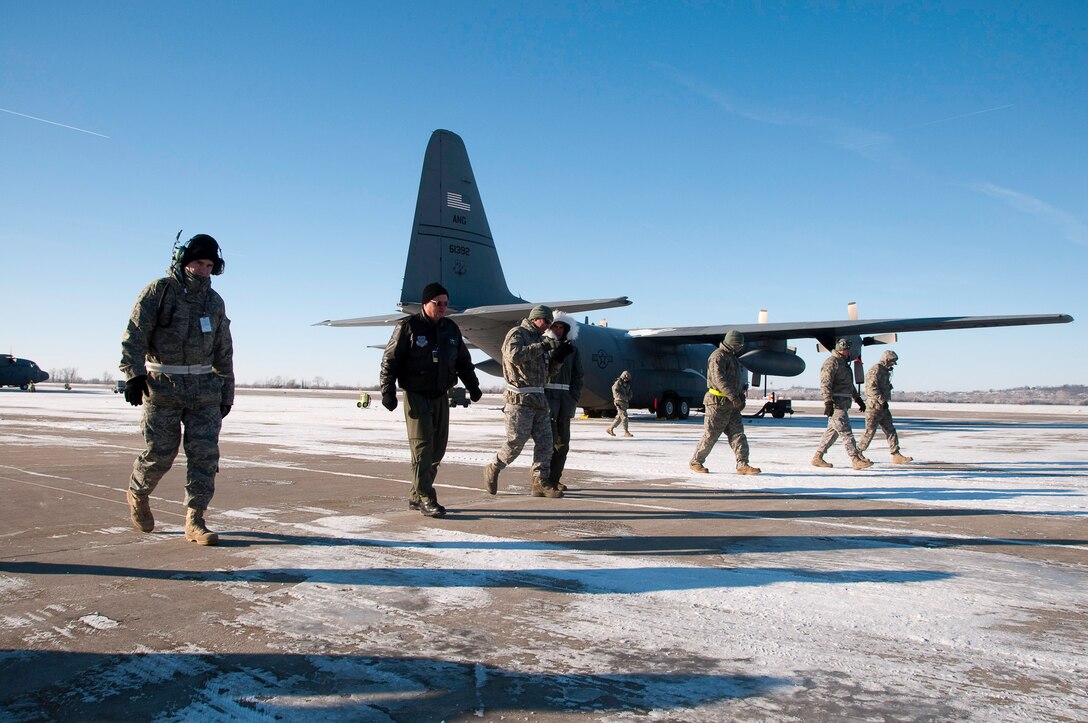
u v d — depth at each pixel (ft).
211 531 16.38
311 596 11.93
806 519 19.01
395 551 15.06
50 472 26.99
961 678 8.84
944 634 10.36
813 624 10.76
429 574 13.30
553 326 21.57
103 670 8.95
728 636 10.23
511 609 11.36
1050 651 9.75
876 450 41.16
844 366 30.58
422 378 18.56
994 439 51.44
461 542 15.94
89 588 12.30
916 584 12.89
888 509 20.61
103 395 156.04
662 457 35.63
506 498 22.15
